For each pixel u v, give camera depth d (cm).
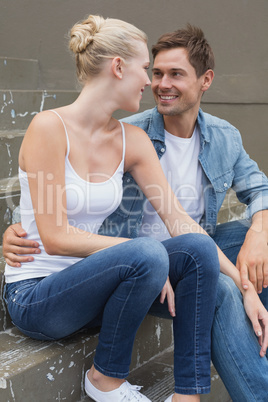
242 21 319
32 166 153
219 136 205
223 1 319
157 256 143
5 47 357
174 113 187
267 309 191
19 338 171
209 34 324
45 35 347
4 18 354
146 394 177
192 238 156
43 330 160
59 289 151
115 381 156
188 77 183
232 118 330
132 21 334
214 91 330
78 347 166
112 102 162
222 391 213
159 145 196
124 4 334
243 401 158
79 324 160
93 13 339
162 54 184
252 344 161
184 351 156
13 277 165
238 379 158
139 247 144
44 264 164
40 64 349
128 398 157
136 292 145
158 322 204
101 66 158
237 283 176
